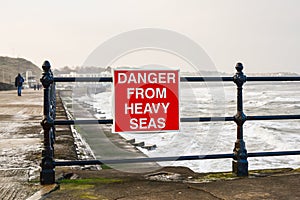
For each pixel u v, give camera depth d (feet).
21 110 61.26
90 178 15.67
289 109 121.29
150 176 16.03
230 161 33.71
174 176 15.97
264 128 72.49
